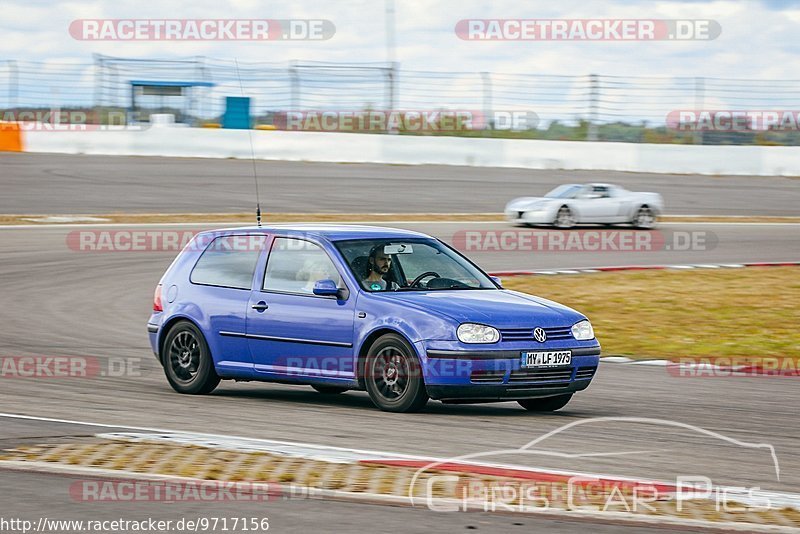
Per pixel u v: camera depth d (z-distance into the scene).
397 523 15.91
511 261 69.44
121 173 107.69
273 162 121.31
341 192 102.31
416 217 88.94
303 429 24.05
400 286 27.89
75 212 86.38
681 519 16.33
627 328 45.31
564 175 120.06
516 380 25.86
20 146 120.06
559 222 85.31
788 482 19.59
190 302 30.36
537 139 127.00
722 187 118.44
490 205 98.88
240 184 104.25
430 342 25.66
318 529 15.59
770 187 120.25
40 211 86.12
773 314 49.09
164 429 23.91
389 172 116.94
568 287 56.66
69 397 29.16
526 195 105.44
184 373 30.44
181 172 110.06
